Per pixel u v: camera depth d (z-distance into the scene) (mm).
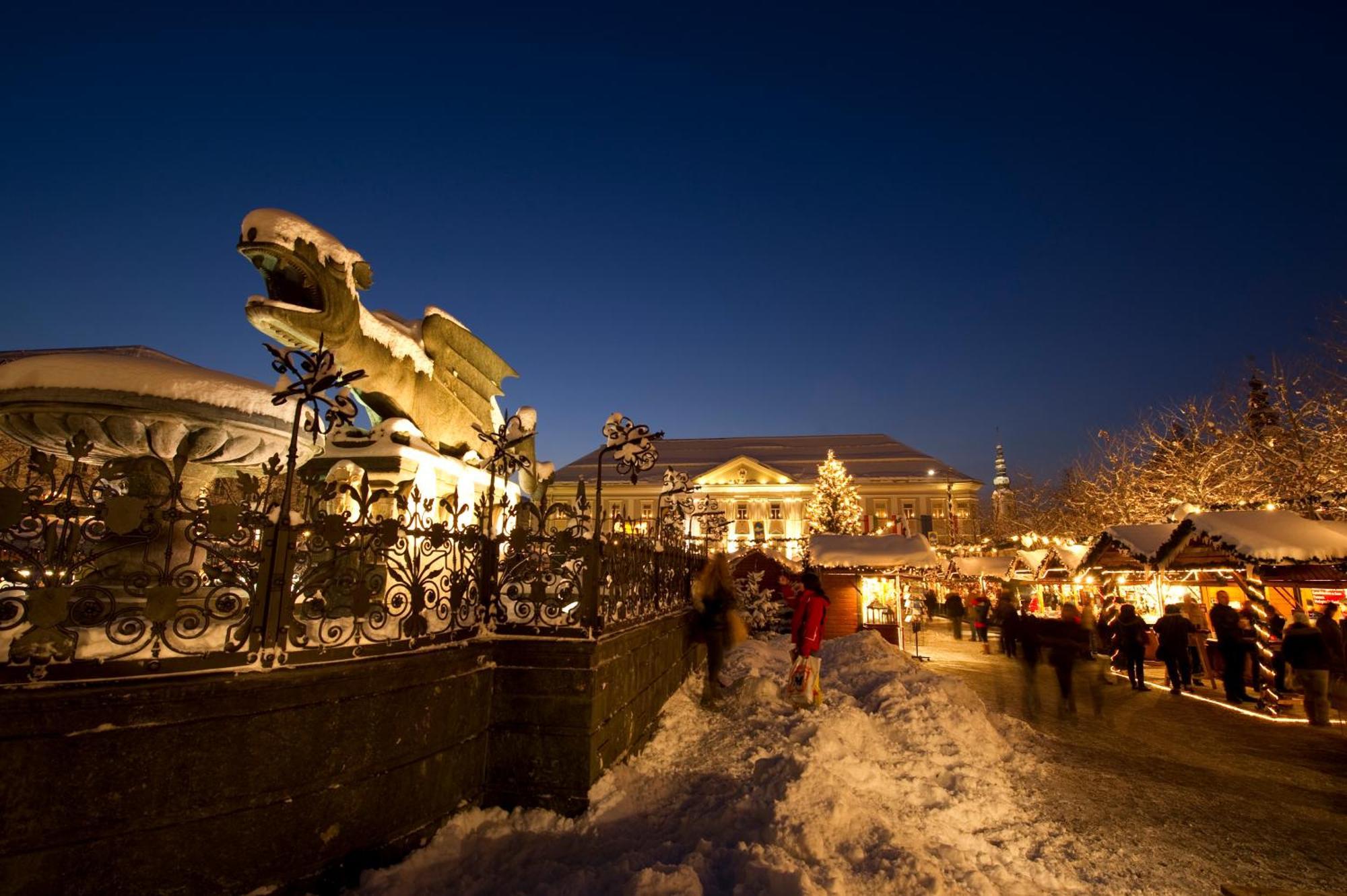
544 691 4172
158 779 2508
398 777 3408
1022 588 24047
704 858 3502
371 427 6023
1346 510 11789
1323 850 4293
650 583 6285
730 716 6852
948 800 4852
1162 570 12344
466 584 4066
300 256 4199
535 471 7879
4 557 2500
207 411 3857
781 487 63969
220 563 2887
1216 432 22797
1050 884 3732
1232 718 9078
